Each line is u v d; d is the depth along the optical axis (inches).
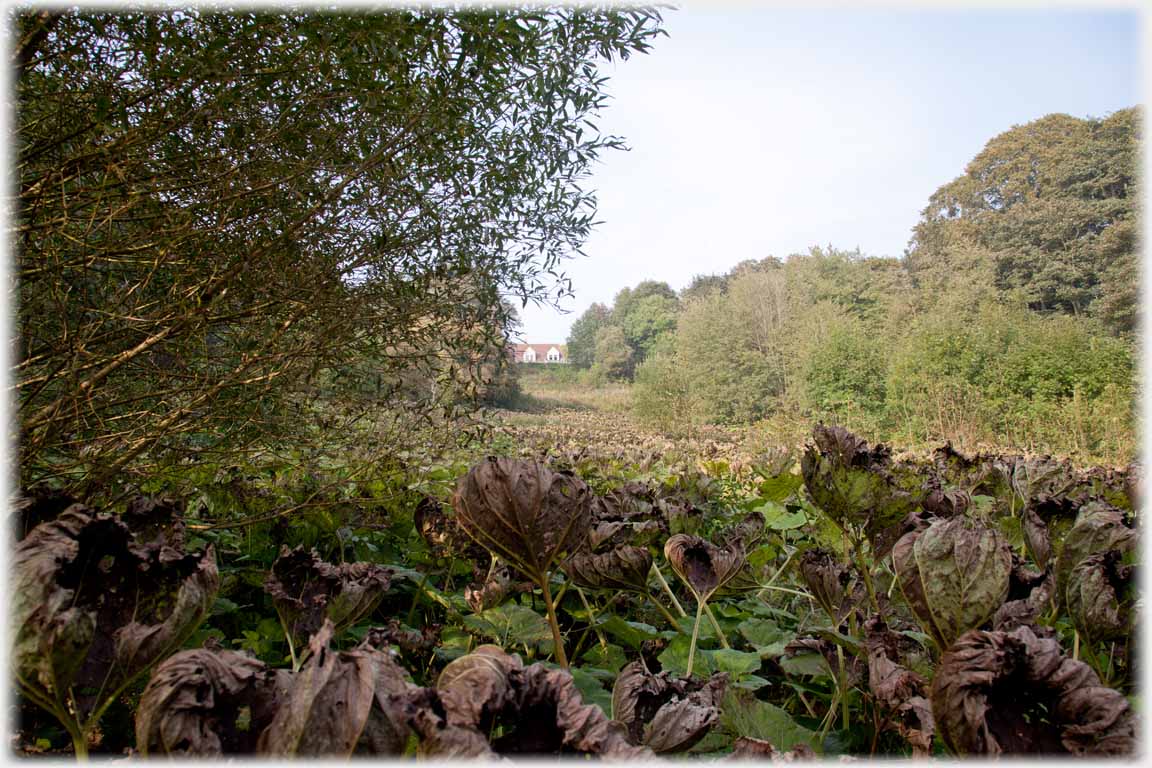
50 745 36.3
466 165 81.1
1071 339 653.3
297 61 57.2
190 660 25.0
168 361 78.4
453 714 23.1
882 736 41.0
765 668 58.0
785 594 75.7
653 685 34.1
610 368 2223.2
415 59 60.1
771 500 102.2
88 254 62.7
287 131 62.2
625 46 67.0
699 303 1320.1
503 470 40.7
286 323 74.4
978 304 1030.4
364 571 45.6
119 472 65.7
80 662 27.4
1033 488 85.0
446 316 92.0
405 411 93.1
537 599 68.6
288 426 83.0
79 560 32.0
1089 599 38.8
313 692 23.1
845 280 1464.1
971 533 34.6
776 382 1090.7
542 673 26.0
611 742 24.2
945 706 26.3
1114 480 100.0
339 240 80.0
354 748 22.7
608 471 153.0
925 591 34.6
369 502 80.5
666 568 75.0
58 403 58.2
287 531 76.0
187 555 33.7
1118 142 1321.4
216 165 64.9
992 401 625.6
